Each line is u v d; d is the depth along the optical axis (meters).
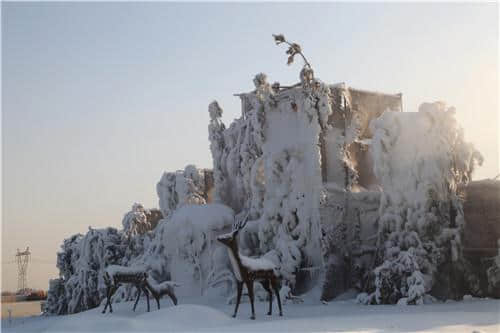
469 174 46.72
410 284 42.06
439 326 26.88
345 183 51.47
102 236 70.25
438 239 44.38
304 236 50.44
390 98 58.31
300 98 52.78
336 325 28.52
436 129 45.41
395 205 45.81
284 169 52.81
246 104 61.94
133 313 40.50
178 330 29.58
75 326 31.48
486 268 47.00
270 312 36.94
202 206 58.09
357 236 50.91
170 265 57.56
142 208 73.00
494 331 25.05
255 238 54.66
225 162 63.19
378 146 46.91
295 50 50.72
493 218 47.75
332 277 48.78
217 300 51.03
